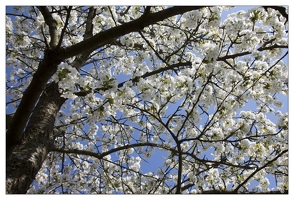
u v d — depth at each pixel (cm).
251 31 399
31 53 541
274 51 466
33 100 279
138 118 551
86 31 552
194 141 489
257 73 455
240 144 441
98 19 529
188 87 419
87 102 397
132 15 562
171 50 587
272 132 473
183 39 559
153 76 535
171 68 453
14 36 458
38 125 353
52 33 321
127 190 481
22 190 277
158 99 446
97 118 364
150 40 532
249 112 494
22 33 459
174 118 501
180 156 326
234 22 396
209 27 398
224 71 470
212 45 404
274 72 457
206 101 451
